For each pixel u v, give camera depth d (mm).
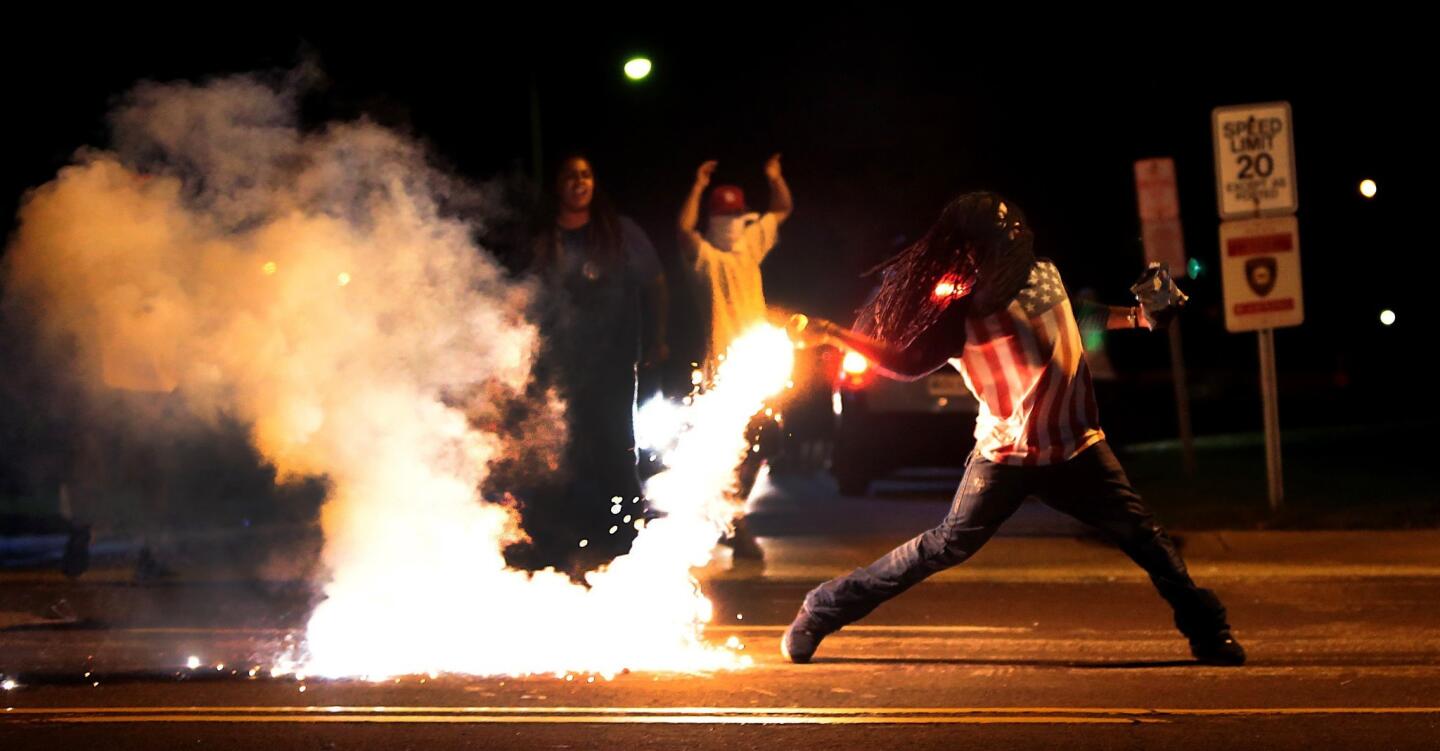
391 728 6312
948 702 6754
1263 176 12359
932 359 7121
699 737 6160
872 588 7453
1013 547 11641
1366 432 21281
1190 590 7441
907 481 18266
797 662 7582
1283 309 12469
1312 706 6656
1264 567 10641
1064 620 8828
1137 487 15148
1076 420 7227
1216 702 6742
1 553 12461
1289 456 18141
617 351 9586
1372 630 8406
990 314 7078
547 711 6582
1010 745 6039
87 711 6609
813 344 7129
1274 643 8047
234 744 6090
